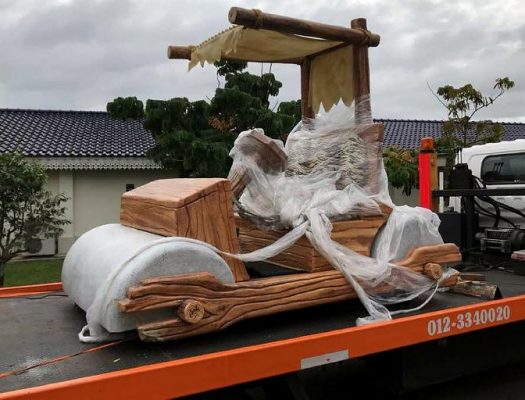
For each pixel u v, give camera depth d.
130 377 1.96
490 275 4.33
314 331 2.65
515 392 3.57
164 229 2.63
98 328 2.43
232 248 2.65
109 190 13.49
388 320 2.72
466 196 4.84
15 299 3.36
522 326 3.51
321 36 3.13
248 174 3.10
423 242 3.23
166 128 8.55
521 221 5.09
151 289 2.24
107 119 16.38
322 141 3.47
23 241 8.16
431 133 18.42
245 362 2.21
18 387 1.96
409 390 2.96
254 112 8.07
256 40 3.43
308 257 2.89
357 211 3.06
